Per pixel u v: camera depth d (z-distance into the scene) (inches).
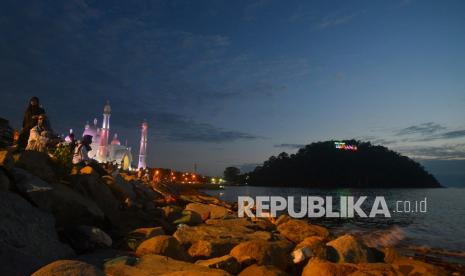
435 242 923.4
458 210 2805.1
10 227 284.4
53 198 381.4
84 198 450.9
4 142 597.6
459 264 615.8
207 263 331.3
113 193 605.0
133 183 1020.5
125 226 513.0
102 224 442.9
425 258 639.8
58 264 222.2
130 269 279.6
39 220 327.0
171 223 630.5
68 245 335.0
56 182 458.0
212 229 514.6
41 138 542.0
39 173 431.8
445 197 5821.9
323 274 338.6
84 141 748.0
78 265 225.5
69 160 512.1
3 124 649.6
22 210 319.3
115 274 270.5
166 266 294.2
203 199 1270.9
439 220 1808.6
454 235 1122.7
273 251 385.1
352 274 328.5
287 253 416.2
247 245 384.8
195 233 486.6
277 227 647.8
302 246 430.0
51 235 323.9
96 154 4921.3
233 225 644.7
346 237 456.1
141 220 559.2
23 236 287.6
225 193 5270.7
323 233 583.5
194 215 660.1
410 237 1019.3
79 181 506.0
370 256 441.1
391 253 453.7
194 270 285.7
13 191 361.4
